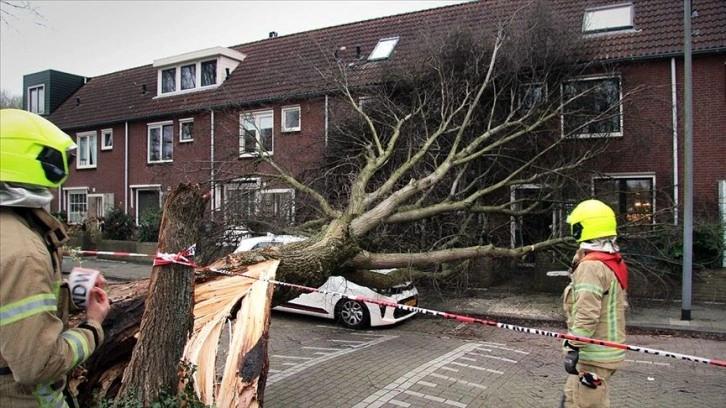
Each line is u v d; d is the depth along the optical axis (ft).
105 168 73.05
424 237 30.55
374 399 15.80
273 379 17.81
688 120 29.27
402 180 33.14
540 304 33.14
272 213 29.43
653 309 31.40
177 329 10.73
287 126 54.75
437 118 34.17
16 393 5.61
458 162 28.81
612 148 36.60
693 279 33.47
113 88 78.79
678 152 37.99
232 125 49.37
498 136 34.06
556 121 34.42
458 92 33.40
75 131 76.54
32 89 86.12
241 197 29.84
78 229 61.82
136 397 10.18
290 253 18.01
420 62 35.40
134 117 68.64
